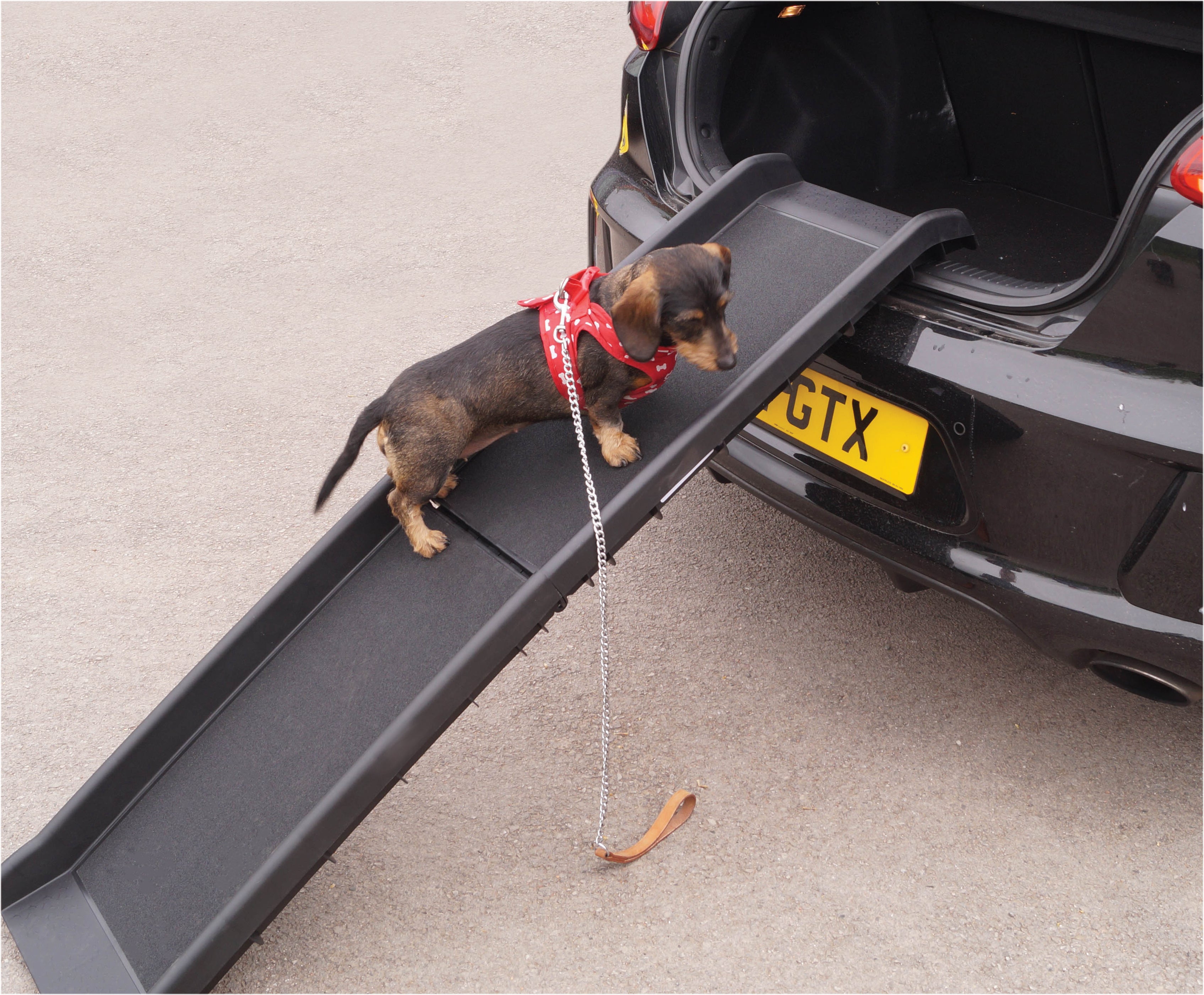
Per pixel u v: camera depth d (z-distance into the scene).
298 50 8.85
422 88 8.02
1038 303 2.50
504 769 3.13
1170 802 2.86
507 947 2.65
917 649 3.41
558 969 2.59
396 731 2.51
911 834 2.82
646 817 2.95
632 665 3.44
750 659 3.42
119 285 5.87
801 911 2.66
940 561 2.71
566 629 3.60
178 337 5.38
